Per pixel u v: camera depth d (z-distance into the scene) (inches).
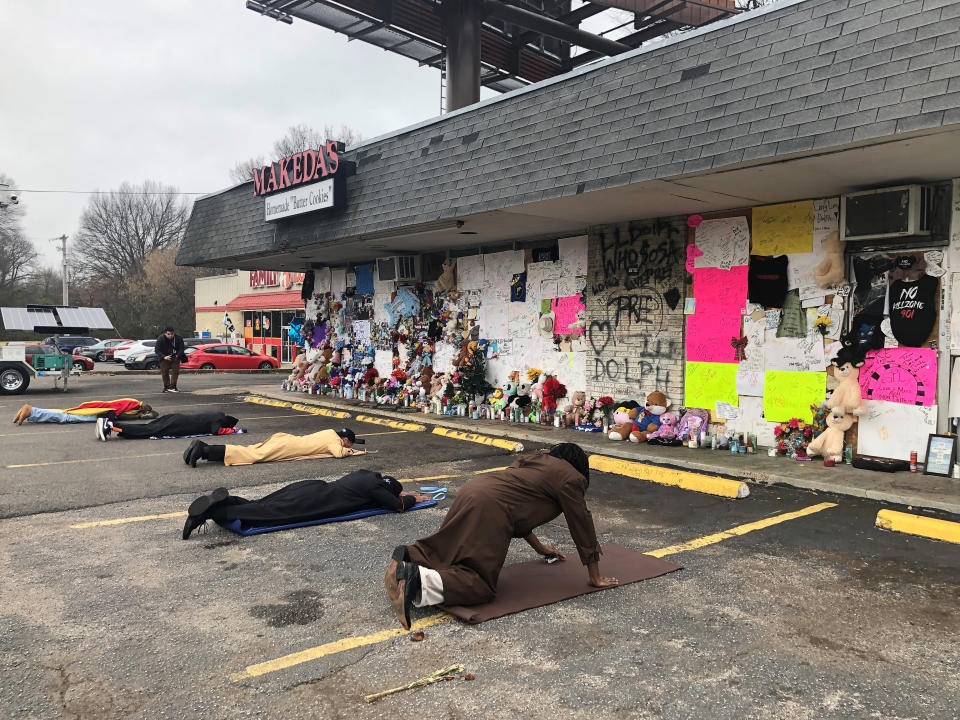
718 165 267.4
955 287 287.3
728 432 367.2
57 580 187.8
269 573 194.2
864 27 239.6
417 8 732.0
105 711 121.9
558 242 459.5
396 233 457.7
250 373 1122.7
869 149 240.8
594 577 181.0
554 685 132.3
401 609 154.2
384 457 370.0
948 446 287.7
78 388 772.0
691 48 293.9
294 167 520.1
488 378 511.2
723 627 158.9
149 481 307.7
